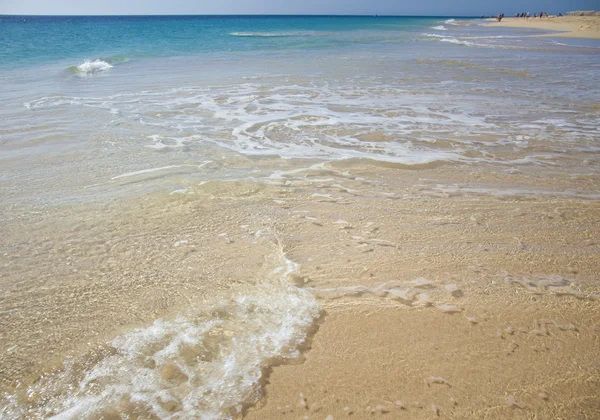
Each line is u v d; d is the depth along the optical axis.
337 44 23.83
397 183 4.40
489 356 2.21
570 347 2.27
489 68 13.74
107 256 2.98
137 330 2.30
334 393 1.97
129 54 16.50
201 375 2.03
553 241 3.31
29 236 3.22
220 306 2.50
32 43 19.70
